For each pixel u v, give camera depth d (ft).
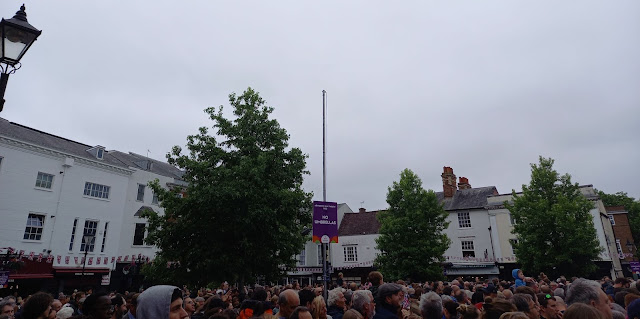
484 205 120.47
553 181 92.73
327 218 35.91
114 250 94.68
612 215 138.21
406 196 99.14
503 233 114.42
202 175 52.26
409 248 92.27
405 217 95.35
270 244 51.72
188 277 51.08
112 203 96.12
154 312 10.32
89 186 92.17
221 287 44.45
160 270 52.37
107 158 100.58
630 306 13.33
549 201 91.81
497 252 113.39
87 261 88.07
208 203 48.32
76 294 35.19
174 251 50.44
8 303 21.13
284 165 55.62
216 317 14.29
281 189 52.11
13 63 17.98
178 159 53.52
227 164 53.52
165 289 10.85
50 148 84.43
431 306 16.19
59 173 86.38
